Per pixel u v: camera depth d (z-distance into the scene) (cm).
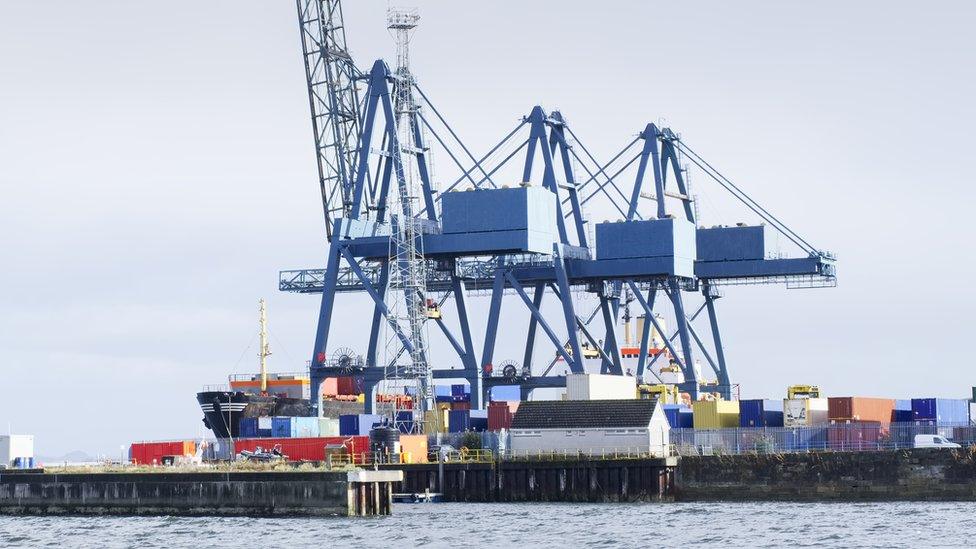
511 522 16675
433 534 15512
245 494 17738
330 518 17288
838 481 19062
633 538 14975
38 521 17662
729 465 19512
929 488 18688
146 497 18125
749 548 14125
